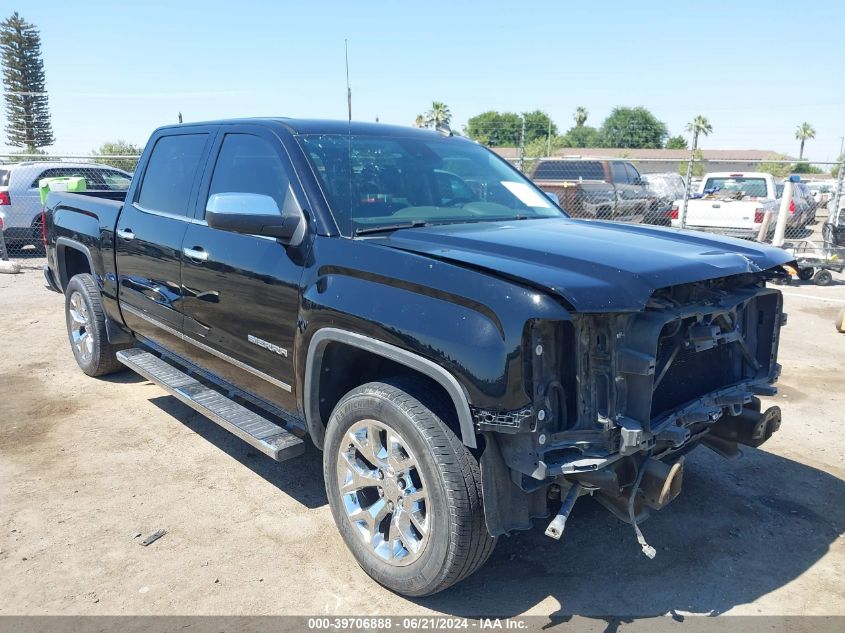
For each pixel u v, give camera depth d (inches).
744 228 503.8
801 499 154.9
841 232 443.2
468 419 100.3
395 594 119.5
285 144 142.3
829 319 336.8
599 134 3272.6
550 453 102.2
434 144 167.0
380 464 116.3
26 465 168.2
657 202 606.9
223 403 155.3
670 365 113.7
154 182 183.3
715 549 134.5
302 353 128.0
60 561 129.0
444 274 105.7
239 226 126.0
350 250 120.9
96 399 213.5
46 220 241.4
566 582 123.4
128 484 159.3
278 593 119.8
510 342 96.3
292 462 171.8
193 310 160.7
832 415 205.2
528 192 169.8
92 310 217.8
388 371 129.8
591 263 104.0
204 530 139.9
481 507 104.8
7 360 254.7
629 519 108.3
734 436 131.5
